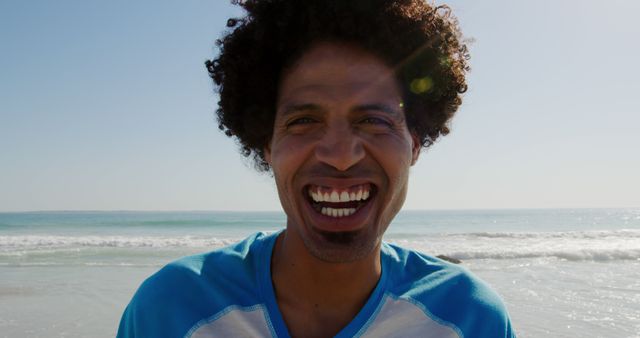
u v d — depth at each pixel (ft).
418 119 2.57
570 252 17.39
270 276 2.26
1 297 10.16
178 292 2.21
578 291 10.73
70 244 22.16
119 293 10.61
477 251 18.38
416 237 30.68
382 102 2.22
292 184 2.21
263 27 2.46
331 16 2.24
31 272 13.62
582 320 8.26
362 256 2.19
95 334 7.63
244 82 2.61
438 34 2.56
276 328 2.16
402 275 2.37
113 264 15.34
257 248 2.38
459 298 2.30
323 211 2.23
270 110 2.47
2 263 15.57
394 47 2.30
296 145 2.18
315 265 2.22
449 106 2.73
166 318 2.16
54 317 8.59
